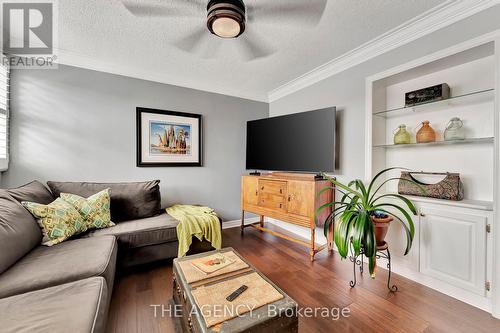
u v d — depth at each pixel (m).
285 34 2.02
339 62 2.55
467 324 1.42
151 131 2.89
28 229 1.48
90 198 2.12
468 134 1.84
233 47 2.24
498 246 1.47
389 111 2.20
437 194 1.88
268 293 1.12
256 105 3.76
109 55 2.42
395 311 1.55
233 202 3.57
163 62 2.60
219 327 0.90
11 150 2.18
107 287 1.23
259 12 1.68
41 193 1.98
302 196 2.49
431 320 1.46
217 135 3.41
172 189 3.07
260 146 3.22
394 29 1.96
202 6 1.61
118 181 2.71
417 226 1.91
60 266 1.30
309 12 1.69
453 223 1.70
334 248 2.64
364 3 1.64
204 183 3.32
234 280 1.24
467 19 1.63
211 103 3.34
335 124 2.44
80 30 1.96
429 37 1.84
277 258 2.40
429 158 2.08
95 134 2.57
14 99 2.19
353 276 2.02
